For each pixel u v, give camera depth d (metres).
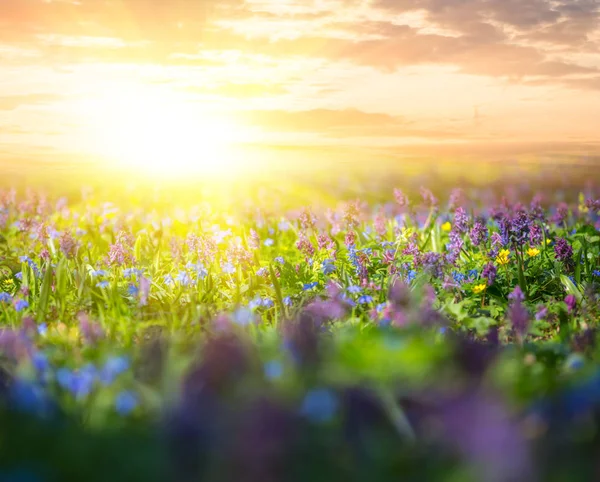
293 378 0.94
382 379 0.90
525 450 0.79
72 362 1.07
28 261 1.60
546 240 1.69
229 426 0.81
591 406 0.83
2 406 0.94
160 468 0.80
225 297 1.47
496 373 0.96
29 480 0.79
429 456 0.81
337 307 1.22
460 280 1.45
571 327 1.25
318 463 0.81
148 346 1.01
